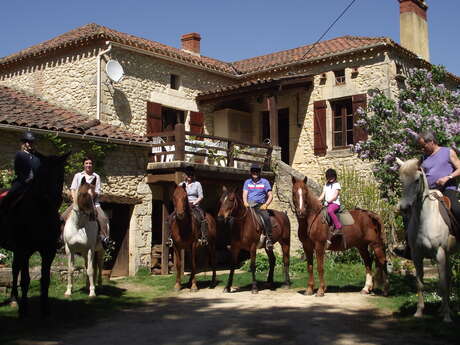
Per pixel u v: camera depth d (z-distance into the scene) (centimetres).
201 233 968
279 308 746
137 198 1286
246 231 918
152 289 979
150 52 1526
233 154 1431
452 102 1023
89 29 1559
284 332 584
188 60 1650
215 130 1802
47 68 1551
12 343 532
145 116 1530
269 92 1561
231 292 927
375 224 885
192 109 1703
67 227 816
